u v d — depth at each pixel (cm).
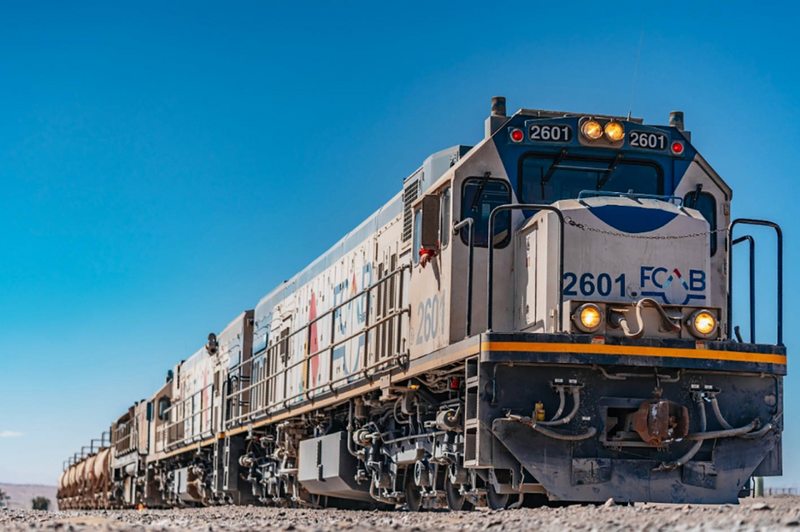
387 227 1496
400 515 1222
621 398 1085
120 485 3994
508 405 1067
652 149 1207
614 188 1202
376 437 1475
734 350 1095
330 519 1151
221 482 2436
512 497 1152
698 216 1147
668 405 1052
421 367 1233
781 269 1132
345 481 1598
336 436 1628
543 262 1116
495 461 1062
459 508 1245
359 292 1542
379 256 1520
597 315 1065
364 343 1493
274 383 2103
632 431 1085
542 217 1127
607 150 1202
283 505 2091
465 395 1127
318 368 1791
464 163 1188
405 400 1338
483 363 1066
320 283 1869
